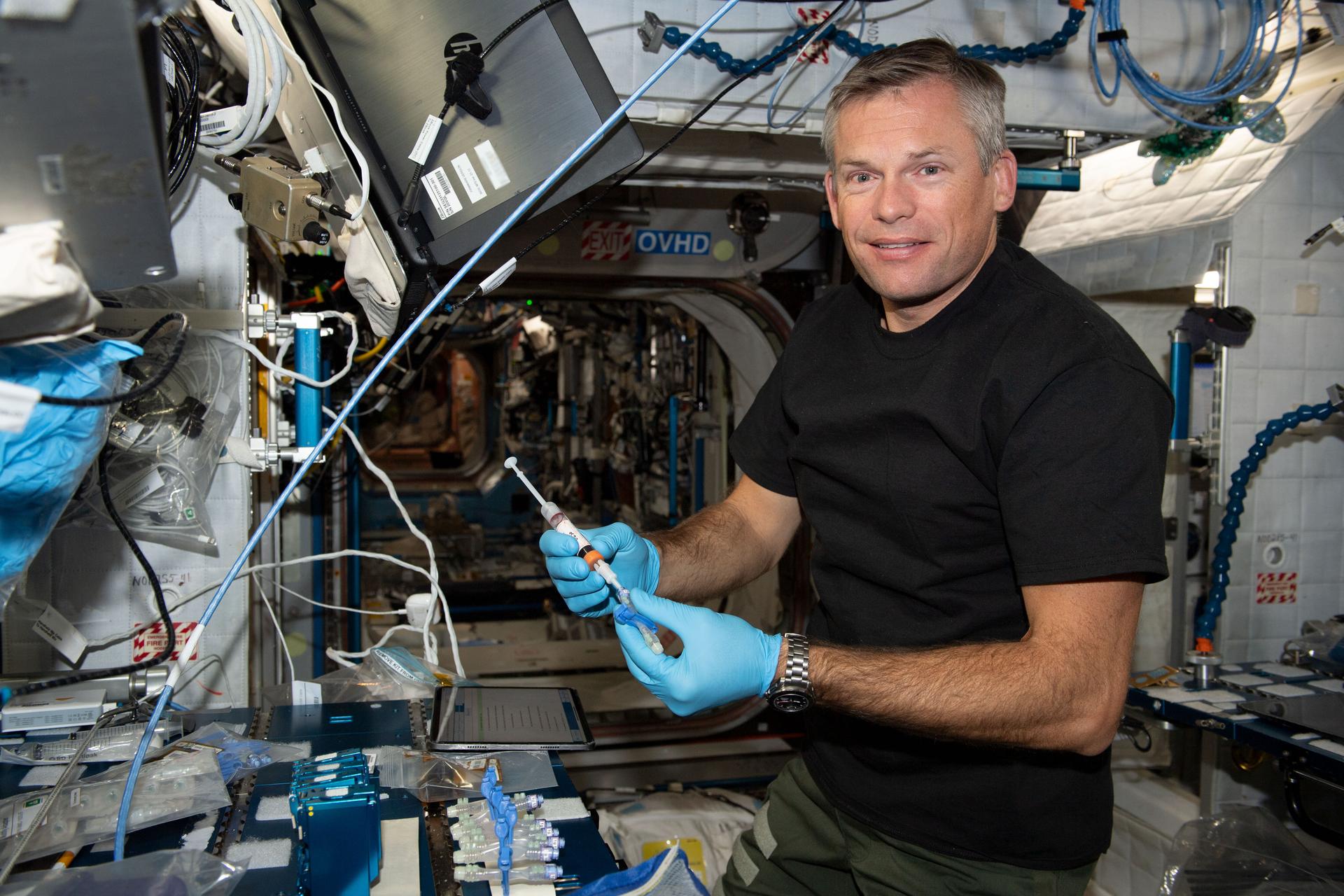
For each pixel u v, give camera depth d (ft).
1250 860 7.75
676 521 20.01
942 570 5.24
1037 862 5.18
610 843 10.12
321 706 6.16
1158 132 8.41
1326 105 9.26
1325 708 7.10
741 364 15.07
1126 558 4.23
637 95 4.15
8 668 6.36
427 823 4.44
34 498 3.57
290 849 4.06
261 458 6.65
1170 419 4.66
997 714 4.17
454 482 36.73
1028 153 10.13
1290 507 9.49
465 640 19.45
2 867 3.81
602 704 15.61
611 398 28.12
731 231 13.21
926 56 4.82
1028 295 5.00
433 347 11.14
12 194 2.74
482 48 4.88
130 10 2.29
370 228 5.30
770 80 7.31
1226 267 9.21
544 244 12.66
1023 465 4.57
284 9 5.08
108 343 3.66
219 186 6.51
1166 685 8.11
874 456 5.37
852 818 5.82
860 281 5.99
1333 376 9.46
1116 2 7.62
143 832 4.20
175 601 6.61
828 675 4.44
